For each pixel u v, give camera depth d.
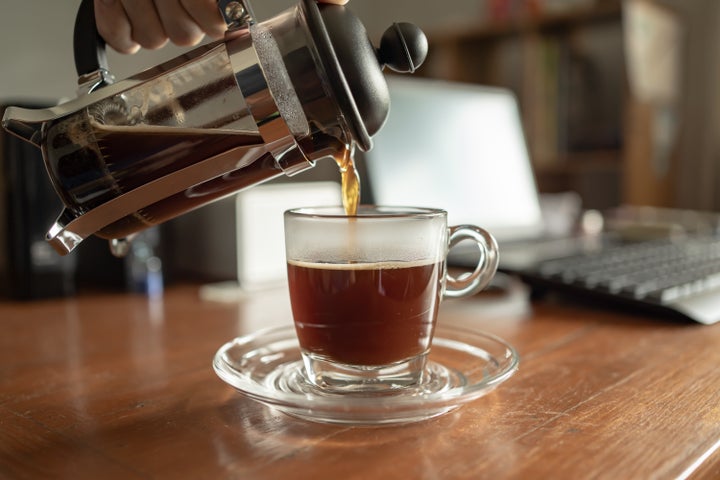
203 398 0.33
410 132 0.71
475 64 1.42
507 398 0.33
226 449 0.27
